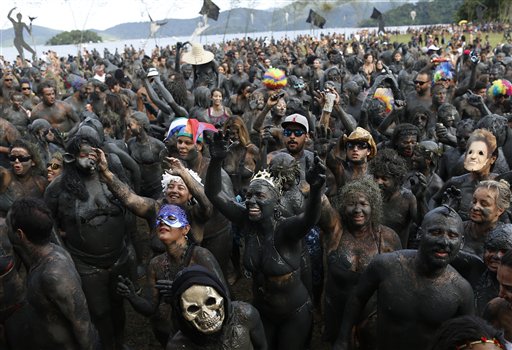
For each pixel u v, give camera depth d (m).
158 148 7.27
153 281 4.01
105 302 4.95
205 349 2.93
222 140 3.92
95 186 4.79
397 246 4.35
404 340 3.43
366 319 4.12
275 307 4.11
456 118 7.45
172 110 9.17
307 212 3.69
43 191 5.44
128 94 10.98
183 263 3.87
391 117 6.80
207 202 4.54
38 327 3.41
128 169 6.30
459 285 3.31
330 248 4.43
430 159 5.78
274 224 3.98
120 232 4.93
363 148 5.00
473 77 9.95
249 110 9.23
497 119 5.97
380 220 4.41
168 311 4.04
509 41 45.38
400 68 17.70
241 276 7.09
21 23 25.89
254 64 20.02
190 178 4.51
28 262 3.70
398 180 4.82
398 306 3.38
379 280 3.50
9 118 9.48
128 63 24.89
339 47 29.11
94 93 9.91
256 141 8.01
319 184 3.50
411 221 5.02
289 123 5.60
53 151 6.59
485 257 3.59
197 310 2.70
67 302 3.29
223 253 5.73
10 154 5.21
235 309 3.16
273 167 4.62
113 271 4.93
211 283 2.73
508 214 4.34
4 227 4.12
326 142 5.47
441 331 2.03
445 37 57.00
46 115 8.85
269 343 4.29
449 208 3.23
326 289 4.54
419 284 3.33
